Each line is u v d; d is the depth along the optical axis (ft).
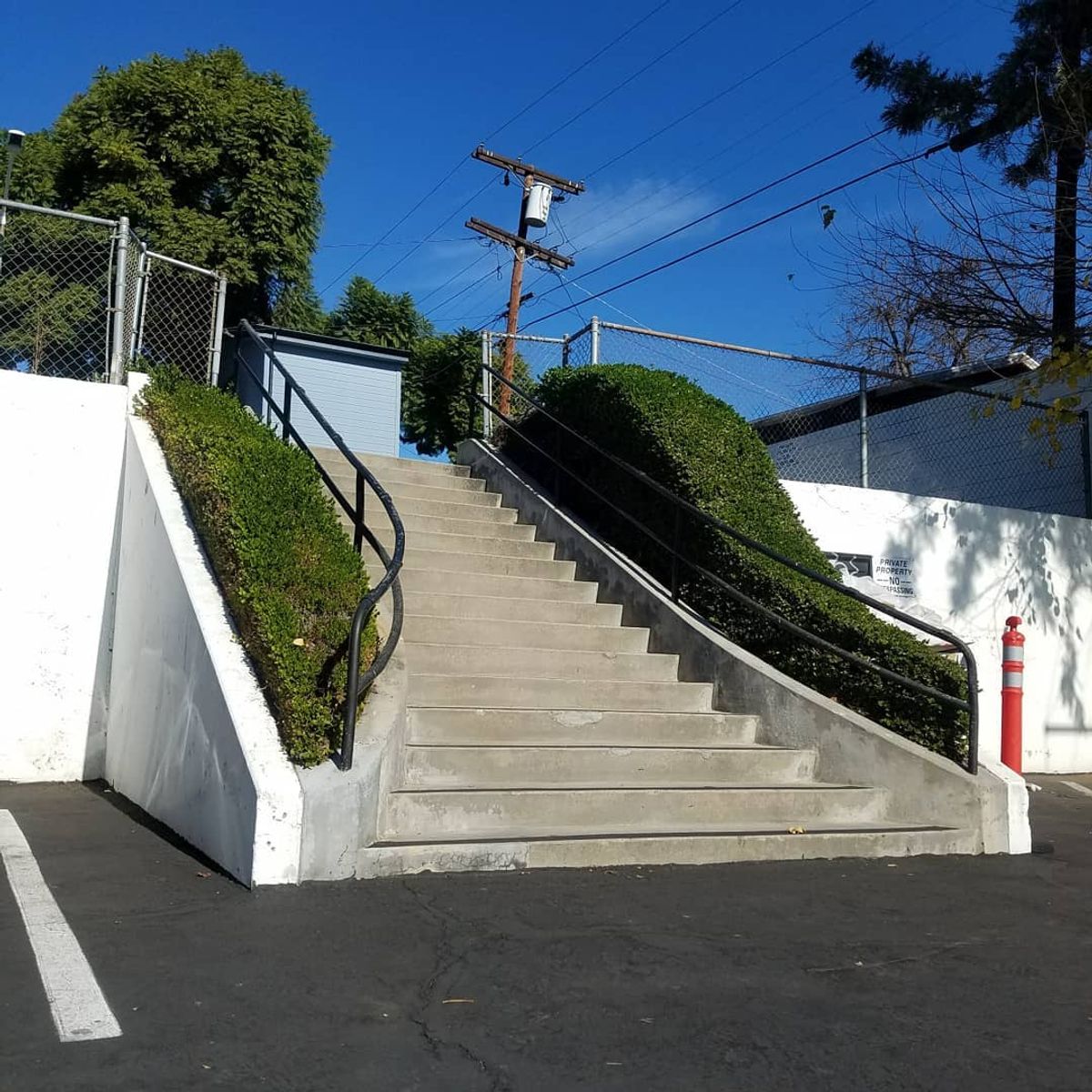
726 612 26.84
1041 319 40.81
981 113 48.96
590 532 30.91
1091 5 44.57
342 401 58.65
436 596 26.09
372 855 15.67
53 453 24.52
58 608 24.31
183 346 29.01
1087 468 38.73
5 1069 9.31
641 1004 11.64
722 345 36.35
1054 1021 11.80
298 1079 9.47
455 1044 10.40
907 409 45.09
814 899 16.25
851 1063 10.44
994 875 18.67
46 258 27.14
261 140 71.92
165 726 19.77
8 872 15.65
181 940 12.77
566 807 18.72
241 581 18.06
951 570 34.09
